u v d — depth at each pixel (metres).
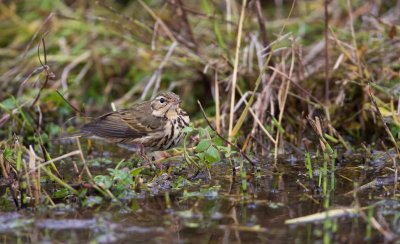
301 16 15.74
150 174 10.83
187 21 14.23
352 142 12.55
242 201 9.45
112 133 11.68
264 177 10.58
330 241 8.02
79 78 14.77
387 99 12.70
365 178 10.40
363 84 12.58
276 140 11.66
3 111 13.46
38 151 12.50
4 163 10.42
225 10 16.02
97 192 9.73
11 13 16.47
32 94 13.70
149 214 9.01
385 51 13.56
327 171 10.82
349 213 8.86
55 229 8.54
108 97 15.02
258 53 12.96
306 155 11.02
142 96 13.75
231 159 10.90
